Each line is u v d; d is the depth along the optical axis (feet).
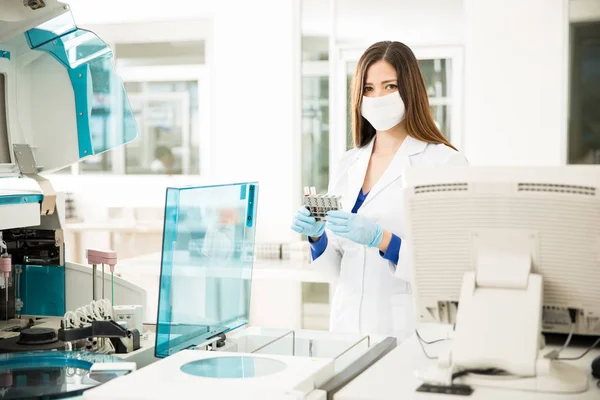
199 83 16.02
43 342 5.65
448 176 4.58
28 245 6.94
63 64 7.13
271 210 15.26
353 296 7.23
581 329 4.69
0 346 5.59
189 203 5.09
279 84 15.07
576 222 4.38
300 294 14.92
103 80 7.19
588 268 4.44
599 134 13.67
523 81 13.67
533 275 4.55
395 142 7.42
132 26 16.35
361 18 14.74
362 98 7.22
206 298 5.51
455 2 14.11
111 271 6.38
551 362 4.50
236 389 4.13
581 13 13.51
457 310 4.64
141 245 15.03
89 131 7.24
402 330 7.02
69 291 6.94
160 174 16.61
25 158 7.12
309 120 15.28
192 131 16.38
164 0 15.65
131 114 7.20
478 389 4.40
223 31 15.34
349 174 7.61
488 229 4.58
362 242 6.61
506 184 4.45
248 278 6.22
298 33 15.01
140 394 4.10
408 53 7.11
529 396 4.25
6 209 6.08
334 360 4.91
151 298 14.26
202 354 4.88
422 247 4.76
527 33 13.58
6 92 6.97
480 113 13.97
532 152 13.75
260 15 15.08
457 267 4.72
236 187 5.81
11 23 6.61
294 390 4.07
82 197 16.58
